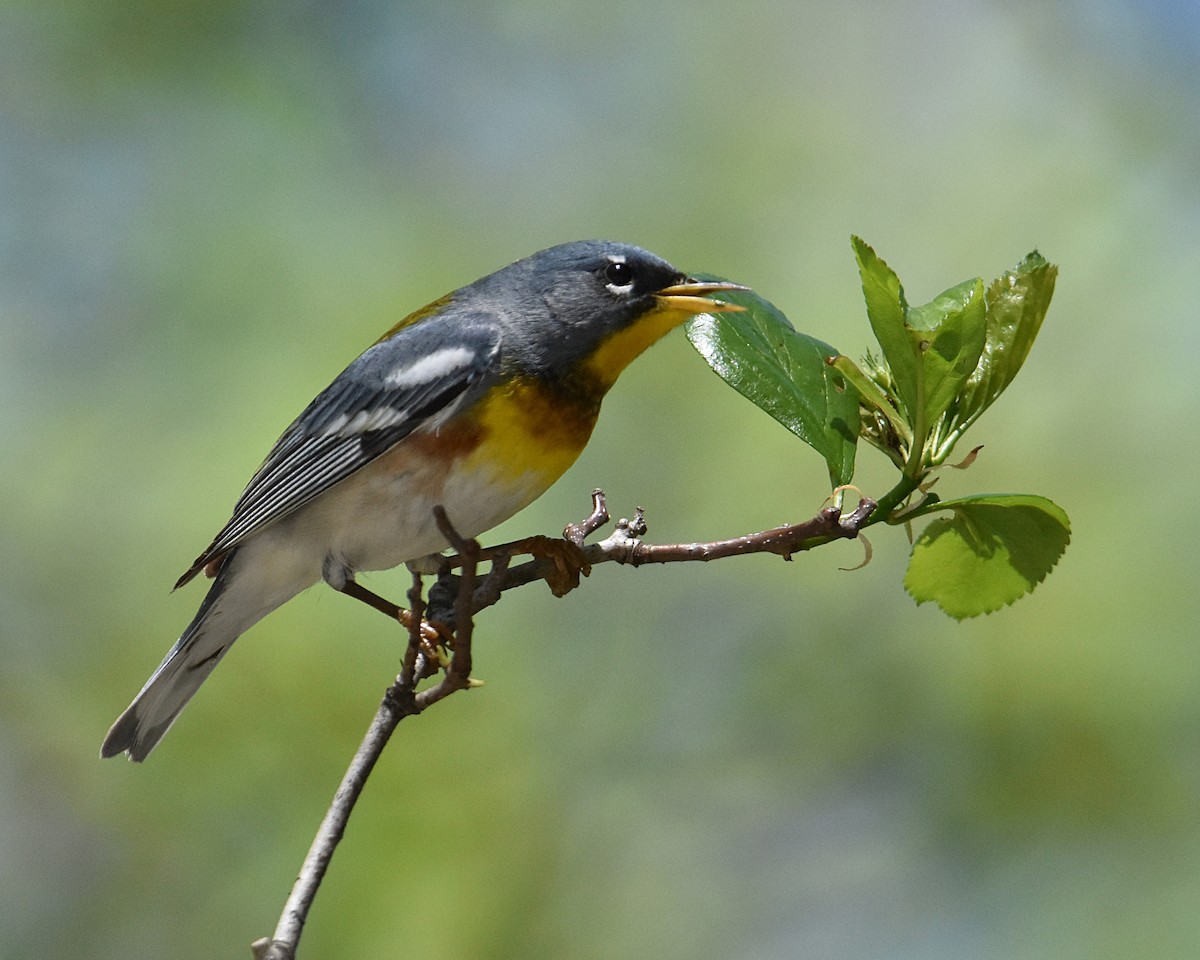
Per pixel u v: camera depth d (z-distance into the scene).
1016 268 5.94
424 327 7.93
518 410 7.72
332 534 7.87
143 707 8.15
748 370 6.02
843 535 5.81
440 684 5.70
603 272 7.89
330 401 7.92
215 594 8.16
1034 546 6.06
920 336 5.58
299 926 5.33
